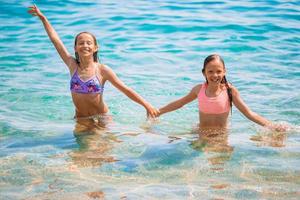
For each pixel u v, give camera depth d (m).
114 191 4.51
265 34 10.88
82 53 6.90
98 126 6.58
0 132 6.25
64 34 10.92
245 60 9.34
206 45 10.20
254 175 4.84
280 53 9.73
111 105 7.52
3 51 10.01
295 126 6.45
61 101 7.61
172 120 6.89
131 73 8.73
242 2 13.41
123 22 11.77
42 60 9.52
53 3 13.52
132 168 5.07
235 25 11.45
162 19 11.96
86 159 5.32
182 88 8.05
